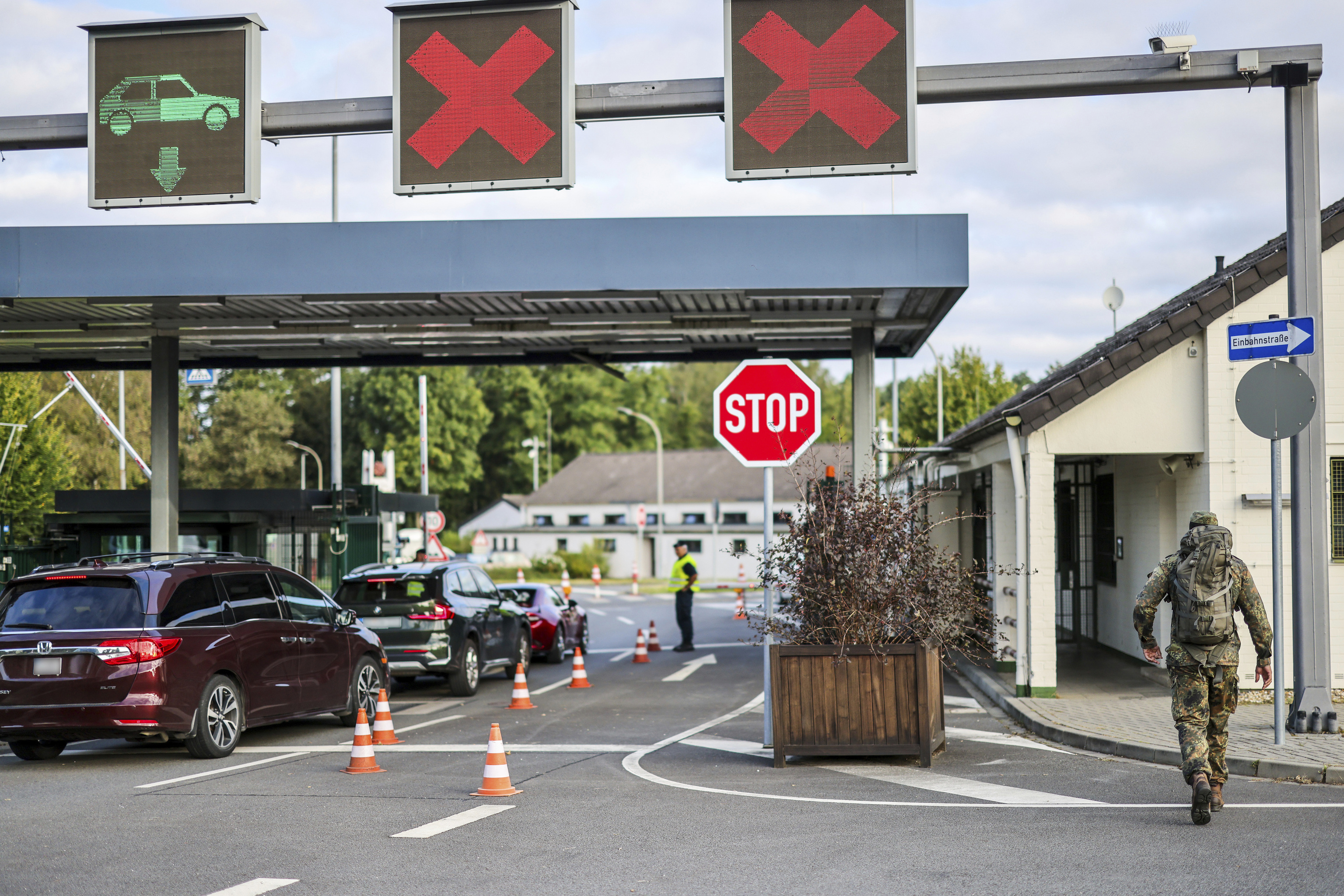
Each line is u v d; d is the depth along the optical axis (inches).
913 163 405.1
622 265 587.8
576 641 900.0
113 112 439.8
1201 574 306.3
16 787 380.5
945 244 579.5
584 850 274.4
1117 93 422.3
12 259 605.3
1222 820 295.4
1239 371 547.8
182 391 3046.3
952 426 1998.0
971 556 888.3
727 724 527.5
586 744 467.5
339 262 597.6
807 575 410.0
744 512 2721.5
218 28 435.8
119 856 274.8
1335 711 447.8
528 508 2923.2
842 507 414.9
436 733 507.5
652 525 2768.2
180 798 353.1
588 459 3019.2
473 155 418.9
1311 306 438.9
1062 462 776.9
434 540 1208.2
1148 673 632.4
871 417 708.0
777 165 408.5
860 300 634.2
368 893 237.9
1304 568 435.5
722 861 261.7
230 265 599.8
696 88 416.8
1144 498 660.7
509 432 3703.3
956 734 478.6
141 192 438.3
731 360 864.9
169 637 425.7
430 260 593.9
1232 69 420.8
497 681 748.6
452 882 246.5
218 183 436.1
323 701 512.4
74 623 421.7
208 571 462.0
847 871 250.7
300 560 914.7
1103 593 761.6
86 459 2428.6
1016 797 334.6
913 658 399.5
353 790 365.7
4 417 1734.7
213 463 2997.0
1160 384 557.9
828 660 401.7
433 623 645.9
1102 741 422.0
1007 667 679.1
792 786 361.1
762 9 409.7
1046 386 788.6
